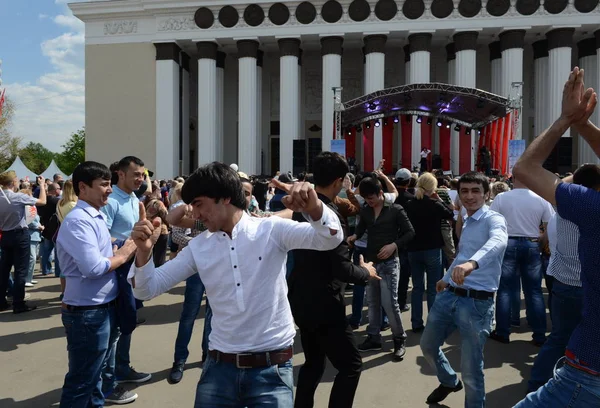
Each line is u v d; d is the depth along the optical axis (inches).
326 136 969.5
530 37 994.7
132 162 163.6
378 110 805.9
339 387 113.7
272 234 81.5
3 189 252.1
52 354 194.4
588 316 74.7
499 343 204.2
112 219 160.1
